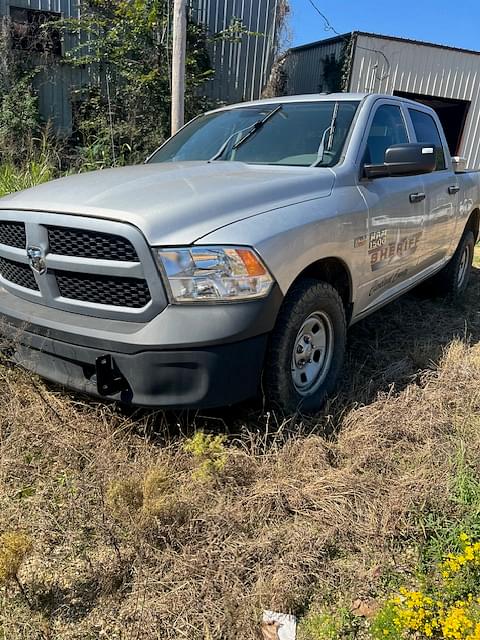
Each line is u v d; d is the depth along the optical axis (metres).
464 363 3.83
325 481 2.51
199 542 2.18
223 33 12.20
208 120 4.31
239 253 2.39
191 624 1.86
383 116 3.92
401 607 1.92
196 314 2.34
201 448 2.58
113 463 2.57
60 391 3.09
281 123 3.78
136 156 9.68
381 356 3.94
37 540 2.21
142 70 10.90
